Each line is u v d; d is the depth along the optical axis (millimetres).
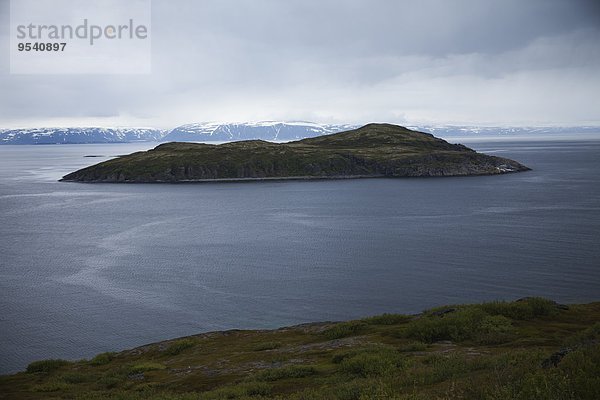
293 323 53906
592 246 84812
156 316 57406
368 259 81125
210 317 56656
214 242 100312
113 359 35062
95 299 63969
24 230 118438
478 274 69188
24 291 68000
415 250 86562
